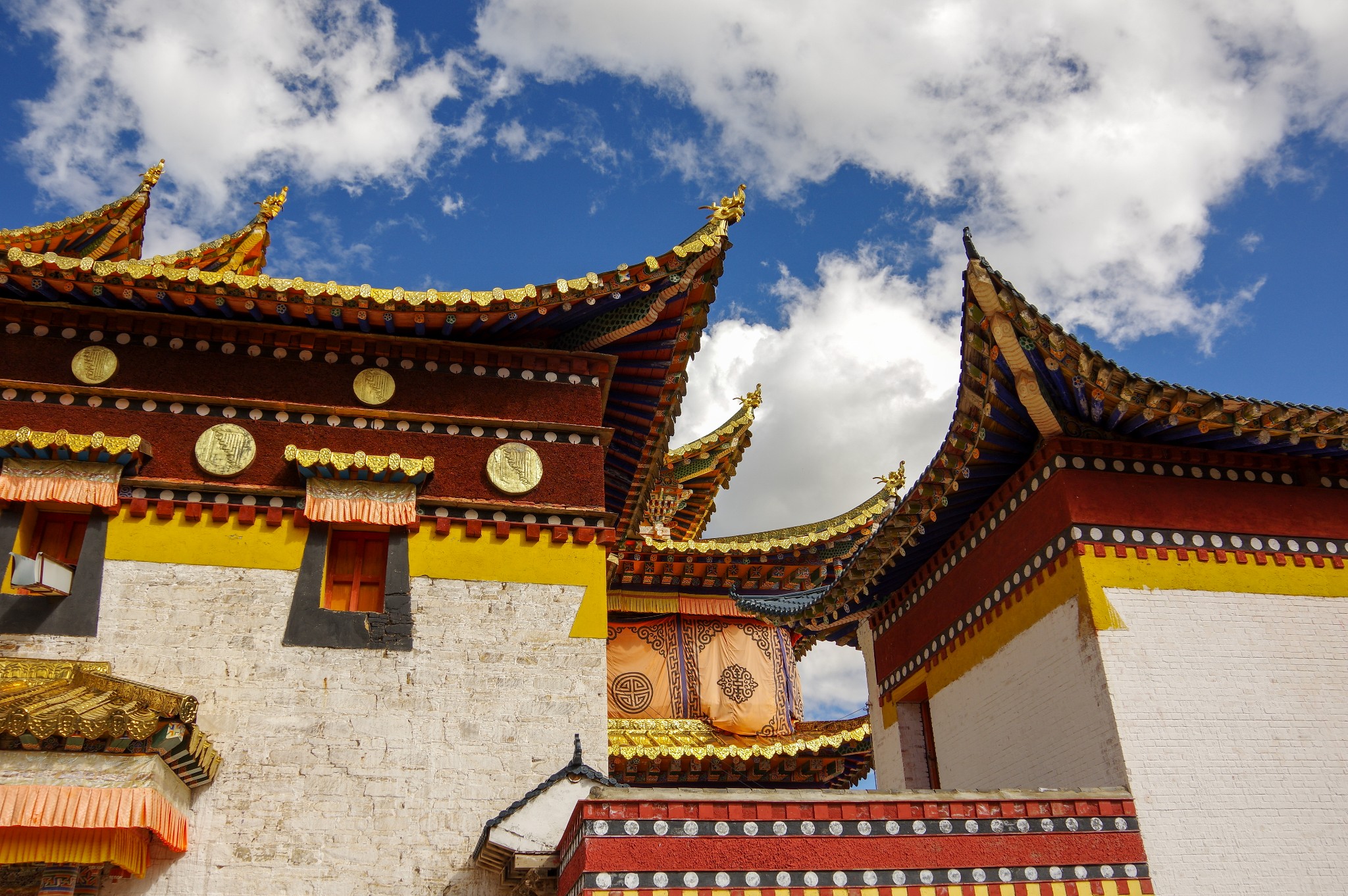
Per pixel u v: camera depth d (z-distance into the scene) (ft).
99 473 44.29
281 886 39.01
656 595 71.72
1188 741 43.21
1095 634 44.83
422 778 41.68
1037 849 39.37
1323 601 47.70
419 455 47.60
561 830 38.86
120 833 36.14
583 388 50.78
